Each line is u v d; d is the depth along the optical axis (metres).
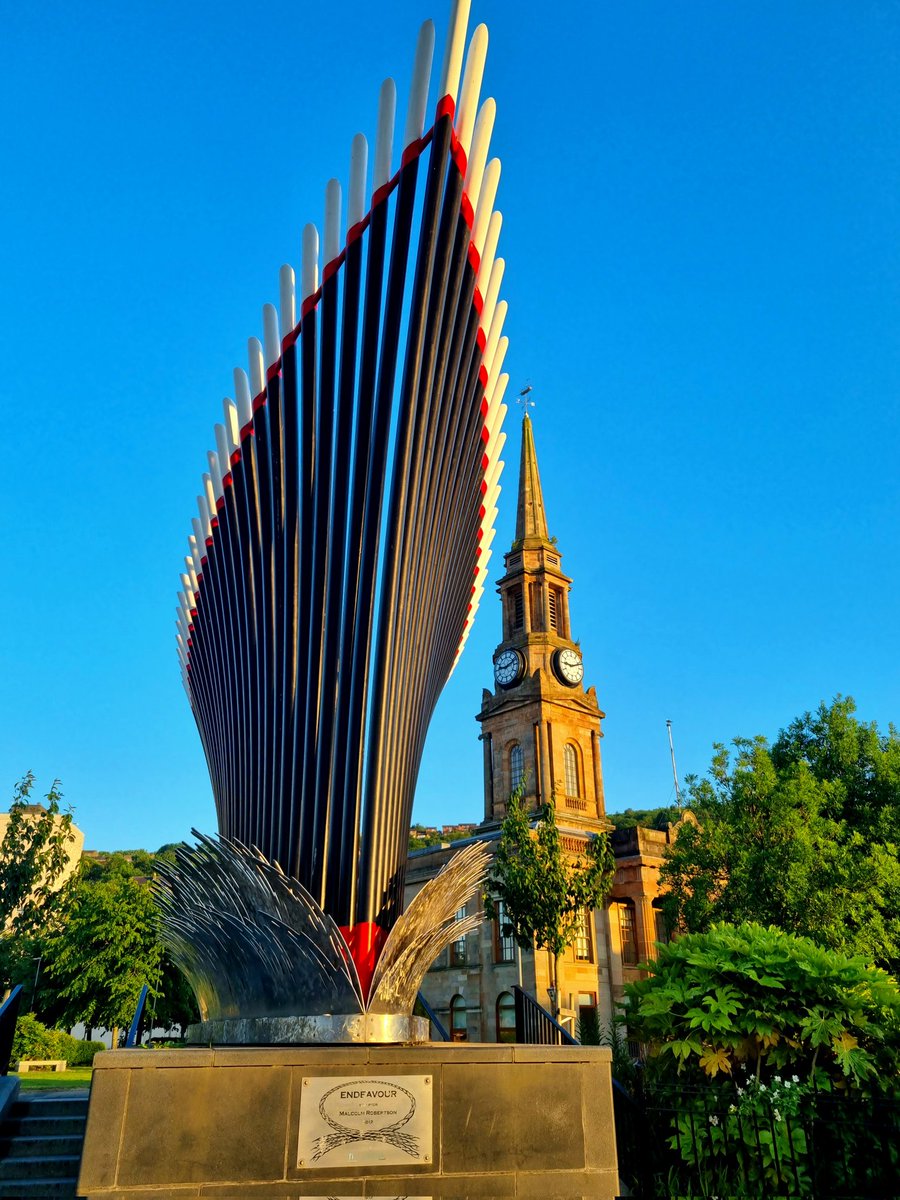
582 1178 7.19
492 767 48.91
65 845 46.94
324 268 9.66
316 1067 6.94
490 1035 39.72
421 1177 6.87
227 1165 6.54
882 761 29.89
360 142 9.34
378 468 9.20
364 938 8.45
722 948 11.82
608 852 32.44
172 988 36.62
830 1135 10.05
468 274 9.68
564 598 52.94
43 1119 10.54
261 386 10.52
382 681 8.96
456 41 8.90
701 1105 10.41
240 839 9.88
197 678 12.12
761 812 27.77
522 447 58.22
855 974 11.02
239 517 10.66
